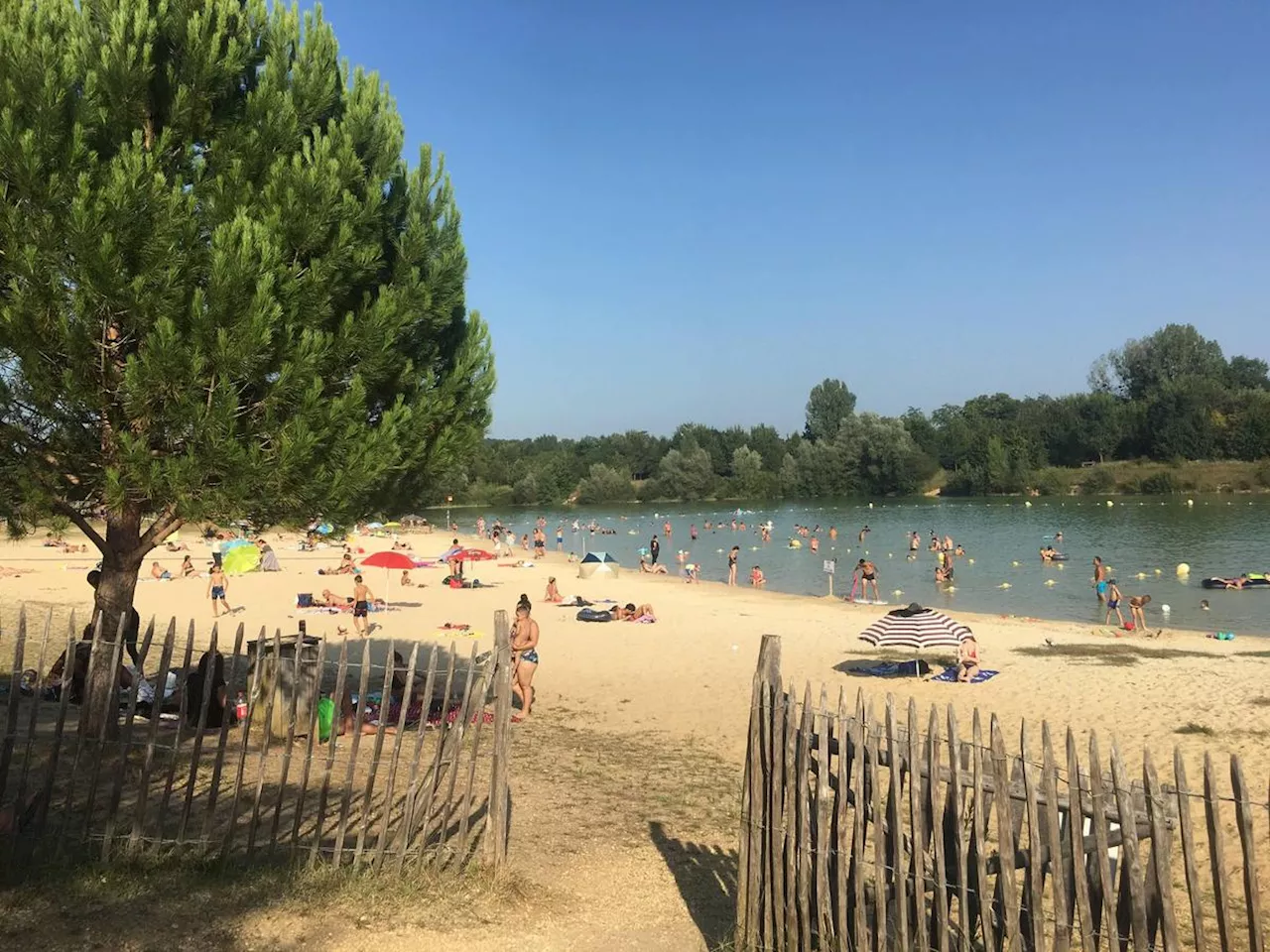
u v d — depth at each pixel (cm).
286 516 880
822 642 2316
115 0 828
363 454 852
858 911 515
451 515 11006
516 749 1207
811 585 4194
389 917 619
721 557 5669
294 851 691
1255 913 411
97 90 791
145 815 746
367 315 887
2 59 741
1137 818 436
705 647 2223
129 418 788
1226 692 1627
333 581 3756
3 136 711
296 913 609
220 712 1125
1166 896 420
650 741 1328
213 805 680
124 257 749
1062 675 1825
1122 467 10694
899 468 11494
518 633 1455
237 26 897
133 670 1069
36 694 683
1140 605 2627
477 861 717
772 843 580
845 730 539
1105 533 5941
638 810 960
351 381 891
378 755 692
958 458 11744
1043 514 8050
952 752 486
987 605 3372
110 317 760
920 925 491
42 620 2125
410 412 944
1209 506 8019
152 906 598
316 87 920
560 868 764
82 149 743
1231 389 11788
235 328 759
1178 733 1333
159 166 794
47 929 554
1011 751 1272
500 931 626
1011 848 459
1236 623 2802
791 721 573
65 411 791
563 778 1066
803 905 547
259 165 862
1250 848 414
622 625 2620
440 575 4197
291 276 819
